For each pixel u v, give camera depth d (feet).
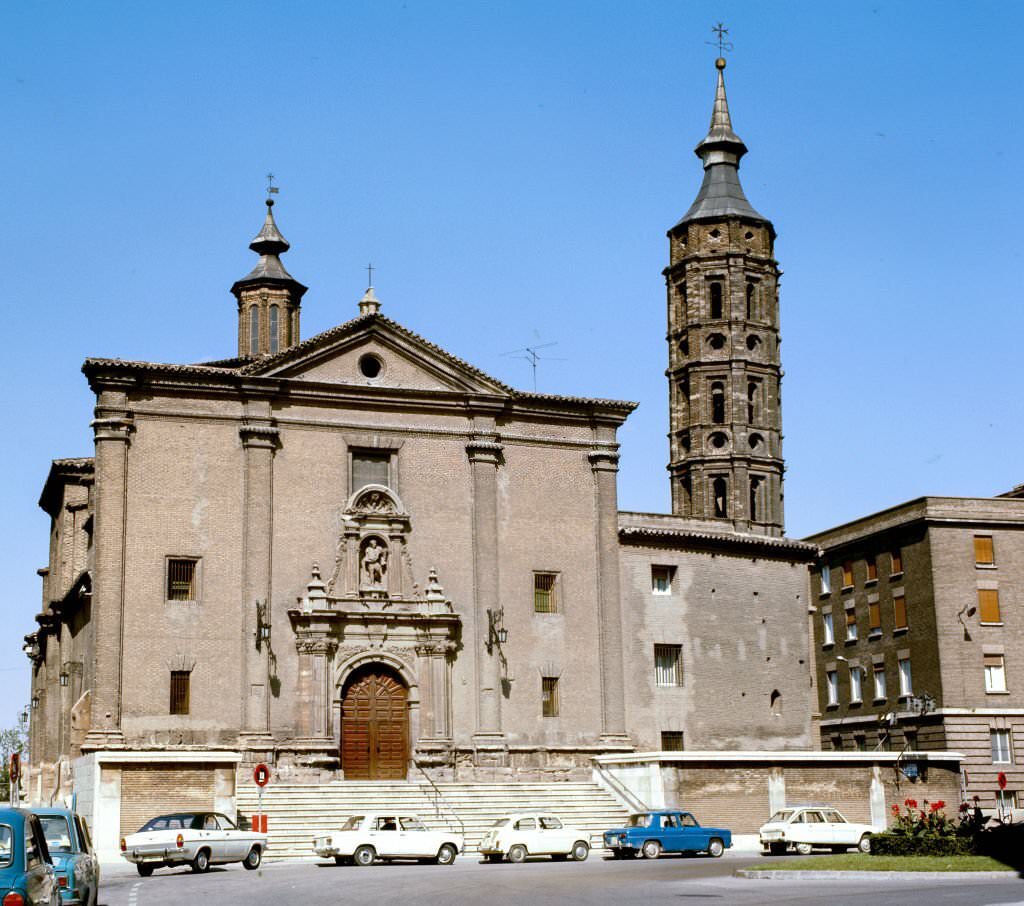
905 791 201.26
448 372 206.59
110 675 181.06
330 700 190.49
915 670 254.88
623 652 211.61
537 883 115.34
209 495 190.80
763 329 297.74
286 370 196.95
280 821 172.24
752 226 300.81
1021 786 245.24
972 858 123.75
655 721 212.02
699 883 114.21
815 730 225.97
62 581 232.53
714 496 290.35
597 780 199.21
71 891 80.38
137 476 188.24
